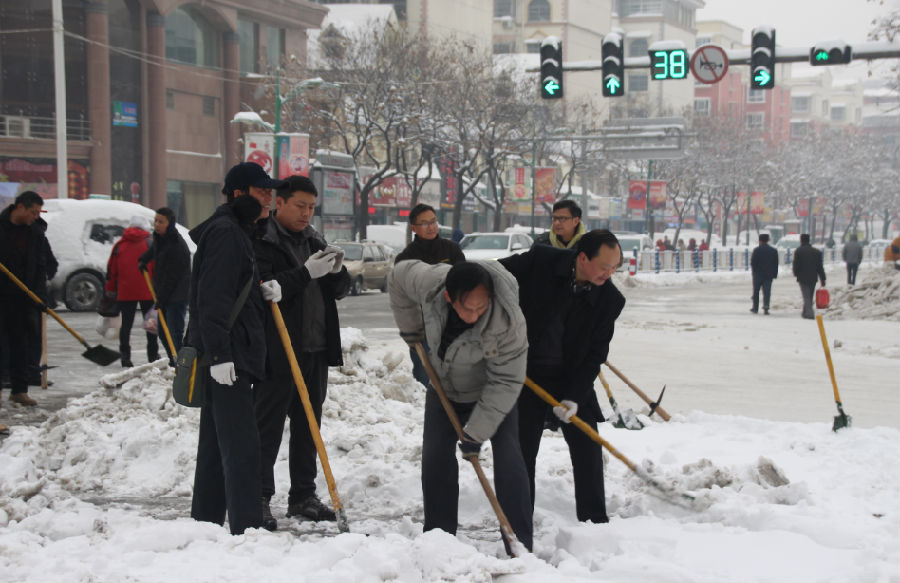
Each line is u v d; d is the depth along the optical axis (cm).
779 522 481
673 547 448
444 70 4644
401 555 400
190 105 5119
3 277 878
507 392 427
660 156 4969
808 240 2153
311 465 541
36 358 1041
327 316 539
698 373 1238
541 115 5625
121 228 1931
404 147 4491
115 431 704
